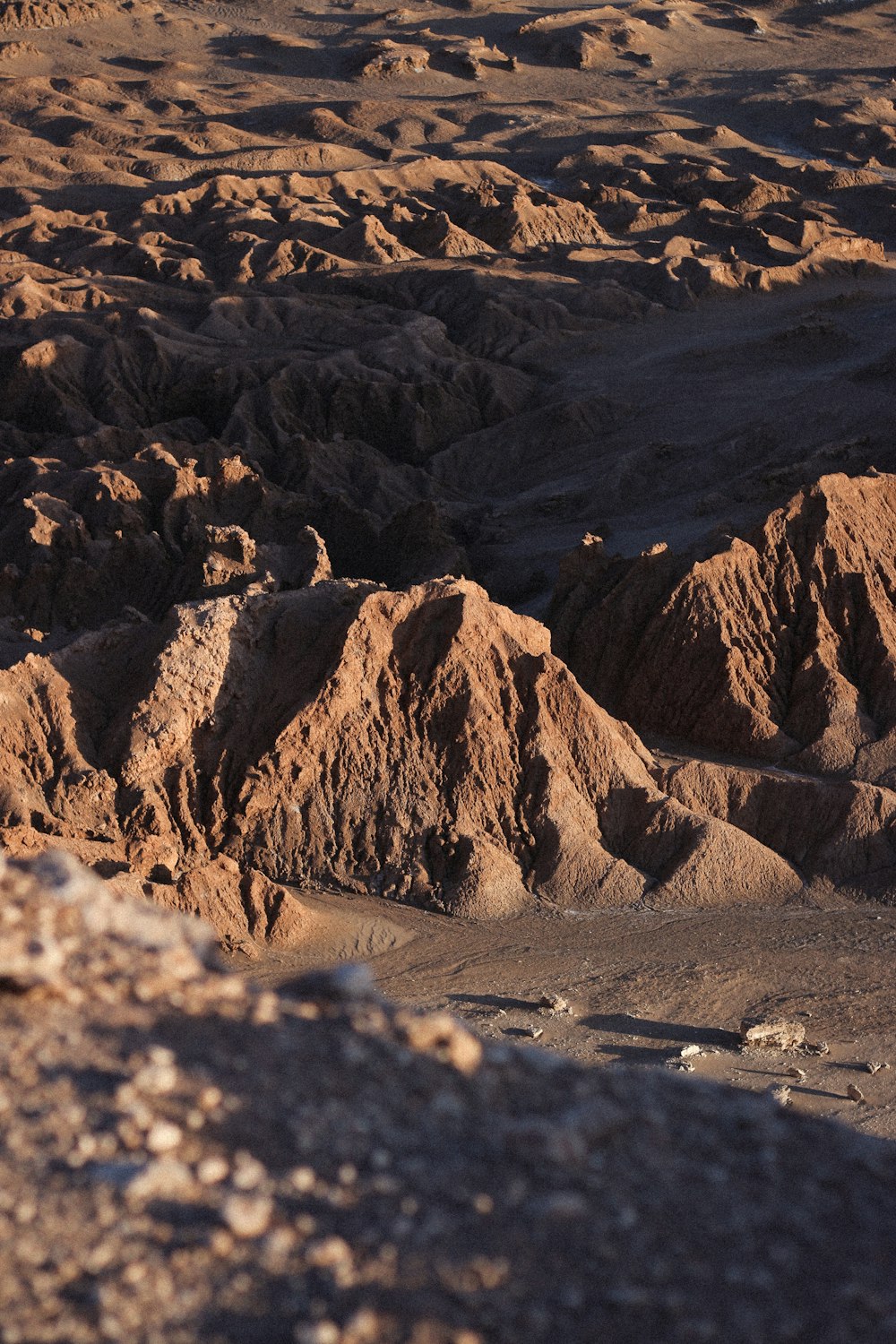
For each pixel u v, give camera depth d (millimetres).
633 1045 41406
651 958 48562
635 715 69062
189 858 52438
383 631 56812
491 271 179000
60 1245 8586
